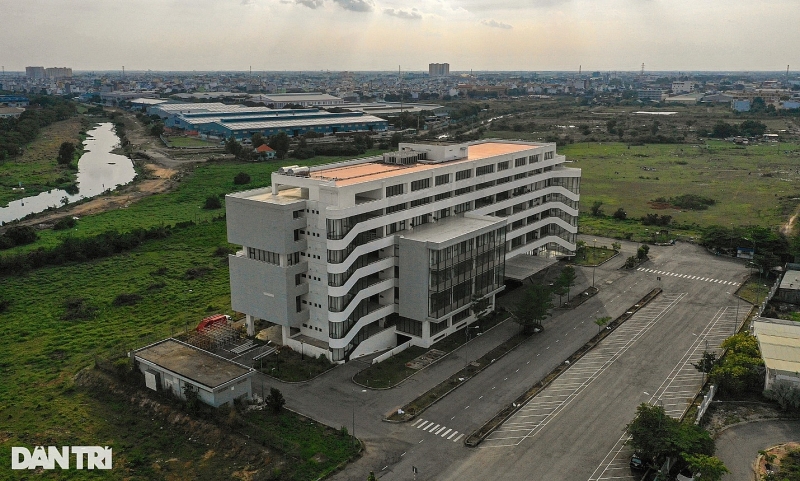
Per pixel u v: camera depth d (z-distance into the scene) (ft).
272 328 356.18
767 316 375.45
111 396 287.48
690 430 231.91
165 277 453.58
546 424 263.90
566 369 313.53
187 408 269.23
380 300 349.61
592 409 275.39
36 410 276.21
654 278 449.48
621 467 234.38
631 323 370.94
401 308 339.16
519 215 441.68
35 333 357.20
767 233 489.67
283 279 315.17
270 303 325.83
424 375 307.37
